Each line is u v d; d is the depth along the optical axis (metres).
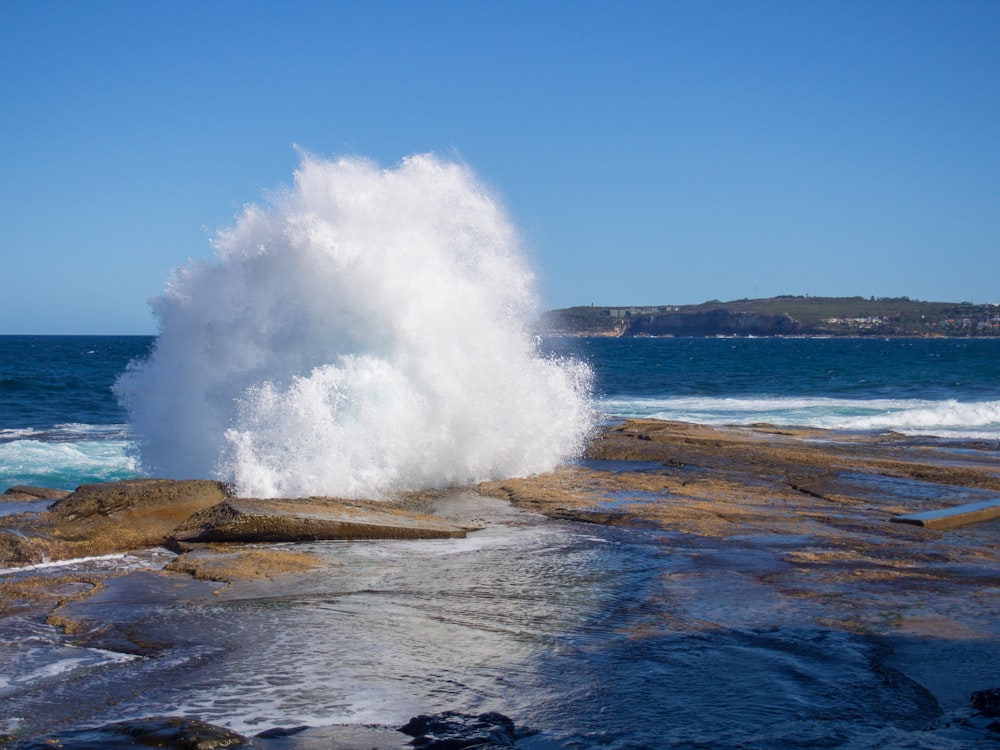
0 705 5.09
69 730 4.61
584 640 6.29
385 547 9.09
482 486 12.69
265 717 4.93
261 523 9.22
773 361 71.88
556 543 9.38
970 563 8.64
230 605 7.06
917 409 27.75
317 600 7.21
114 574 7.96
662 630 6.51
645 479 13.48
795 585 7.74
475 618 6.78
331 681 5.48
